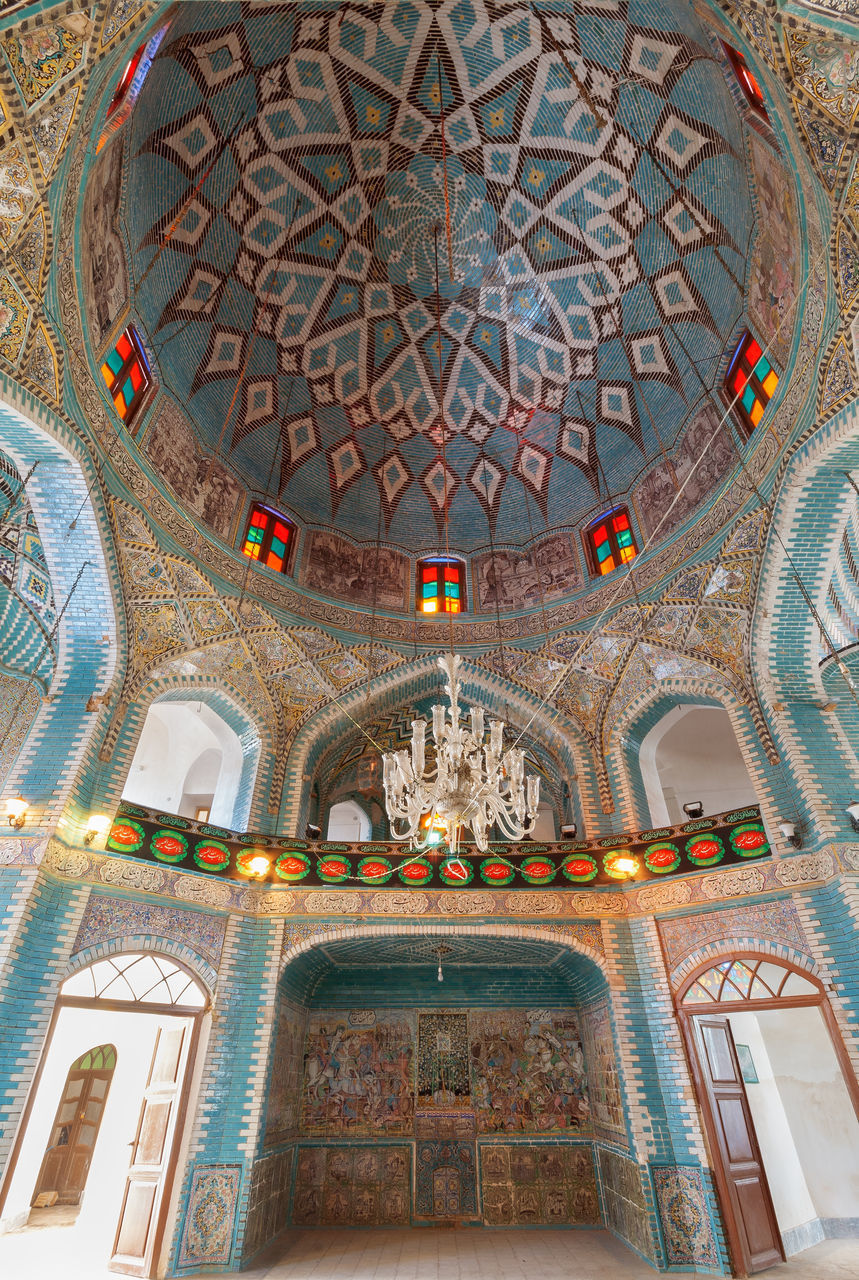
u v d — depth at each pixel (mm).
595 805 9273
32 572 7867
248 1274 6551
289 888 8211
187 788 13086
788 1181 7945
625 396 11195
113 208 7629
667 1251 6684
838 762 7512
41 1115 8906
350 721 10312
